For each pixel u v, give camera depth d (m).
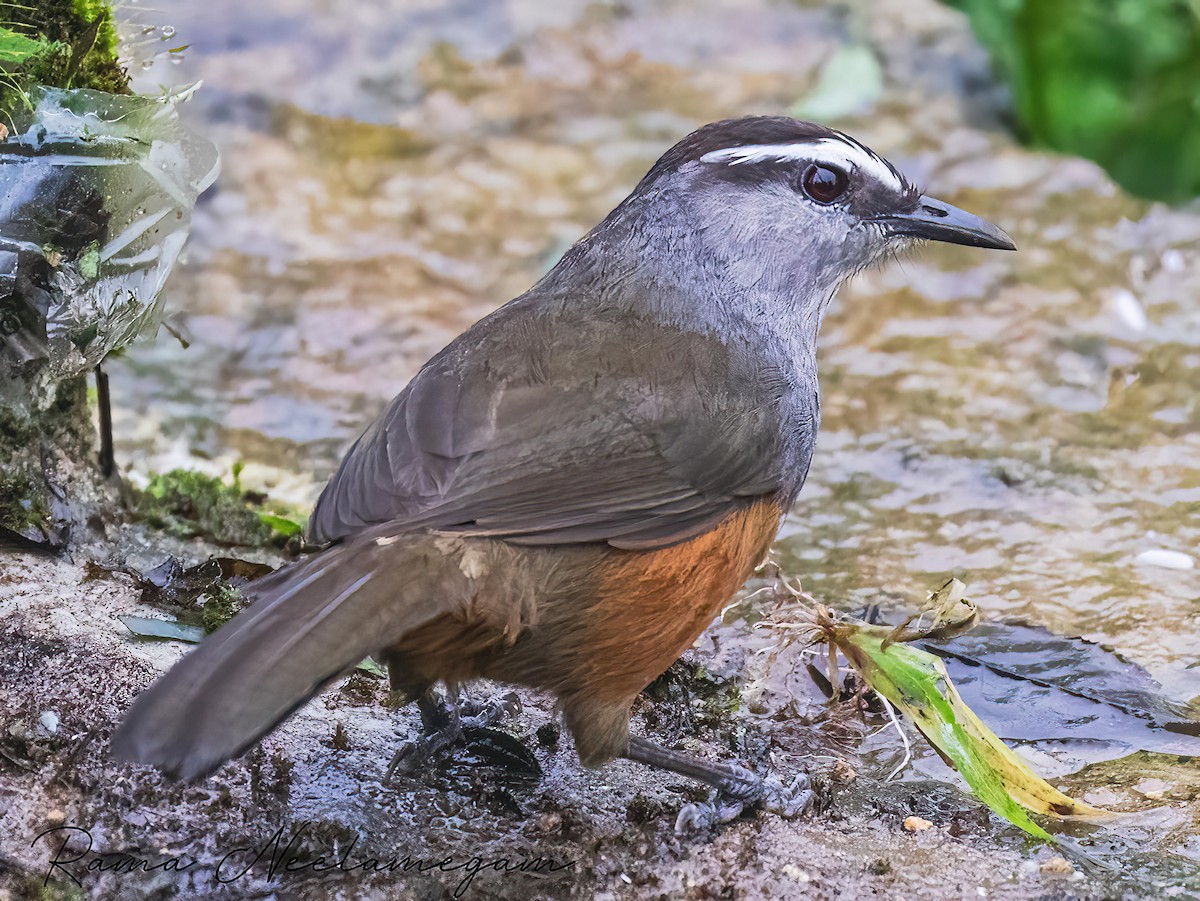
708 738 9.92
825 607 10.16
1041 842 8.89
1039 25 18.84
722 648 11.01
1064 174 18.12
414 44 19.92
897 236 9.98
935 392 14.94
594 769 9.20
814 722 10.28
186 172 10.66
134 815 8.30
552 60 20.05
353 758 9.10
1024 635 11.34
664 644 8.60
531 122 19.11
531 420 8.32
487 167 18.31
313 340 15.48
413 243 17.03
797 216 9.72
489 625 7.96
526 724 9.87
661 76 19.92
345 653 7.24
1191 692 10.68
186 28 19.56
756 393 9.04
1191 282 16.73
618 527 8.19
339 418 14.39
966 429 14.36
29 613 9.66
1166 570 12.26
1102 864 8.70
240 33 19.70
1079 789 9.54
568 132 18.98
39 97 9.80
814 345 10.03
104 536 10.98
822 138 9.74
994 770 9.16
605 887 8.34
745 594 11.84
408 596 7.54
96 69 10.37
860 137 18.73
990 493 13.38
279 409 14.45
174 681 6.94
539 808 8.88
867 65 20.02
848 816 9.11
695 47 20.45
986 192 17.83
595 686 8.57
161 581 10.48
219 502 11.98
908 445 14.09
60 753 8.57
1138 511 13.14
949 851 8.71
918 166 18.22
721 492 8.65
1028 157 18.41
